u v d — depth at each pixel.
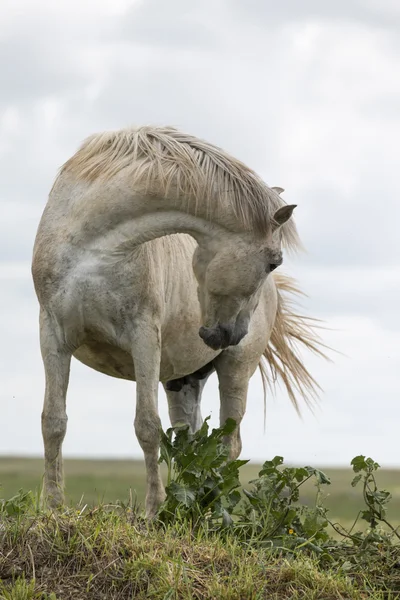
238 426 27.17
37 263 21.02
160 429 20.61
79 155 21.61
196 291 24.27
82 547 17.02
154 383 20.98
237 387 27.17
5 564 16.61
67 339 21.05
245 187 20.17
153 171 20.30
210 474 19.95
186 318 24.06
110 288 20.58
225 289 20.30
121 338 21.09
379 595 17.20
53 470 20.64
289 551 18.73
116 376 24.16
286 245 22.81
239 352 26.84
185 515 19.41
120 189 20.41
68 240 20.69
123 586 16.42
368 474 20.75
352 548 20.38
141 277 20.77
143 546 17.27
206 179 20.14
